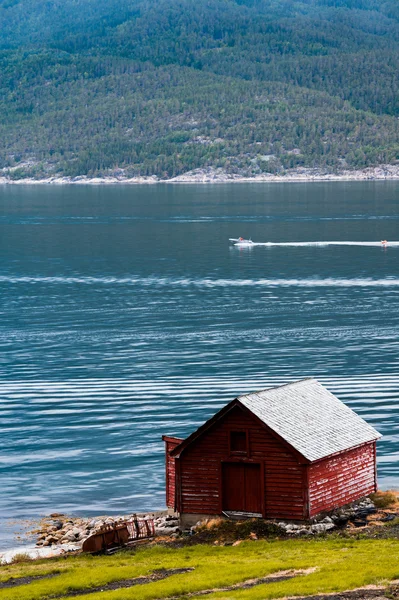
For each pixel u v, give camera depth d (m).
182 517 79.25
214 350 159.50
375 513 79.06
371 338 168.25
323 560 65.31
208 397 127.56
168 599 59.22
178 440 83.00
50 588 63.66
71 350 162.50
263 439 76.19
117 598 59.38
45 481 96.38
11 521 86.06
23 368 149.12
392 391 128.38
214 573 64.00
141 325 186.38
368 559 64.56
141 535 77.62
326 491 77.12
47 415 120.94
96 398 128.75
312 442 76.81
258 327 181.62
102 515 86.75
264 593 57.22
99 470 99.19
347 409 83.88
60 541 79.94
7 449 107.31
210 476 78.06
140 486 94.12
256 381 136.38
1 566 72.81
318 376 138.62
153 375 141.62
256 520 76.12
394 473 94.62
